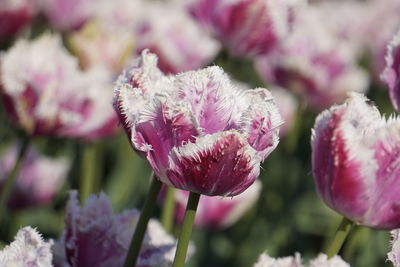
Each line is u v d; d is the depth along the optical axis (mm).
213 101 586
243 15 1082
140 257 686
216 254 1441
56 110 986
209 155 573
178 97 586
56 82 997
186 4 1177
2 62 984
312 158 636
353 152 612
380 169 613
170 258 696
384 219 625
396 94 692
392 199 620
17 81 978
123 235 679
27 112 986
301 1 1084
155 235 722
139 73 597
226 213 1057
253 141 581
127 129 589
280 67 1454
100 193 690
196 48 1174
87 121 1021
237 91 593
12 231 1257
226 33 1102
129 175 1402
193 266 1387
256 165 580
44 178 1236
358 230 872
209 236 1449
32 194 1233
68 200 690
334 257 620
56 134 1008
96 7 1372
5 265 597
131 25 1292
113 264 680
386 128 607
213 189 586
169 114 575
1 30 1293
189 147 572
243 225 1456
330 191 628
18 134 1423
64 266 690
